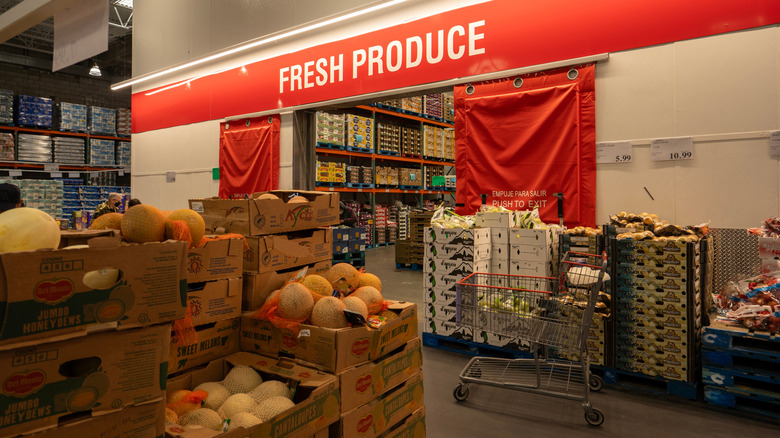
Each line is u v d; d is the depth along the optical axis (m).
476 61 4.46
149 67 8.14
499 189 4.32
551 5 4.05
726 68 3.35
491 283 3.73
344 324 1.85
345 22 5.47
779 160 3.17
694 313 2.93
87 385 1.05
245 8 6.61
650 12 3.62
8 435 0.93
